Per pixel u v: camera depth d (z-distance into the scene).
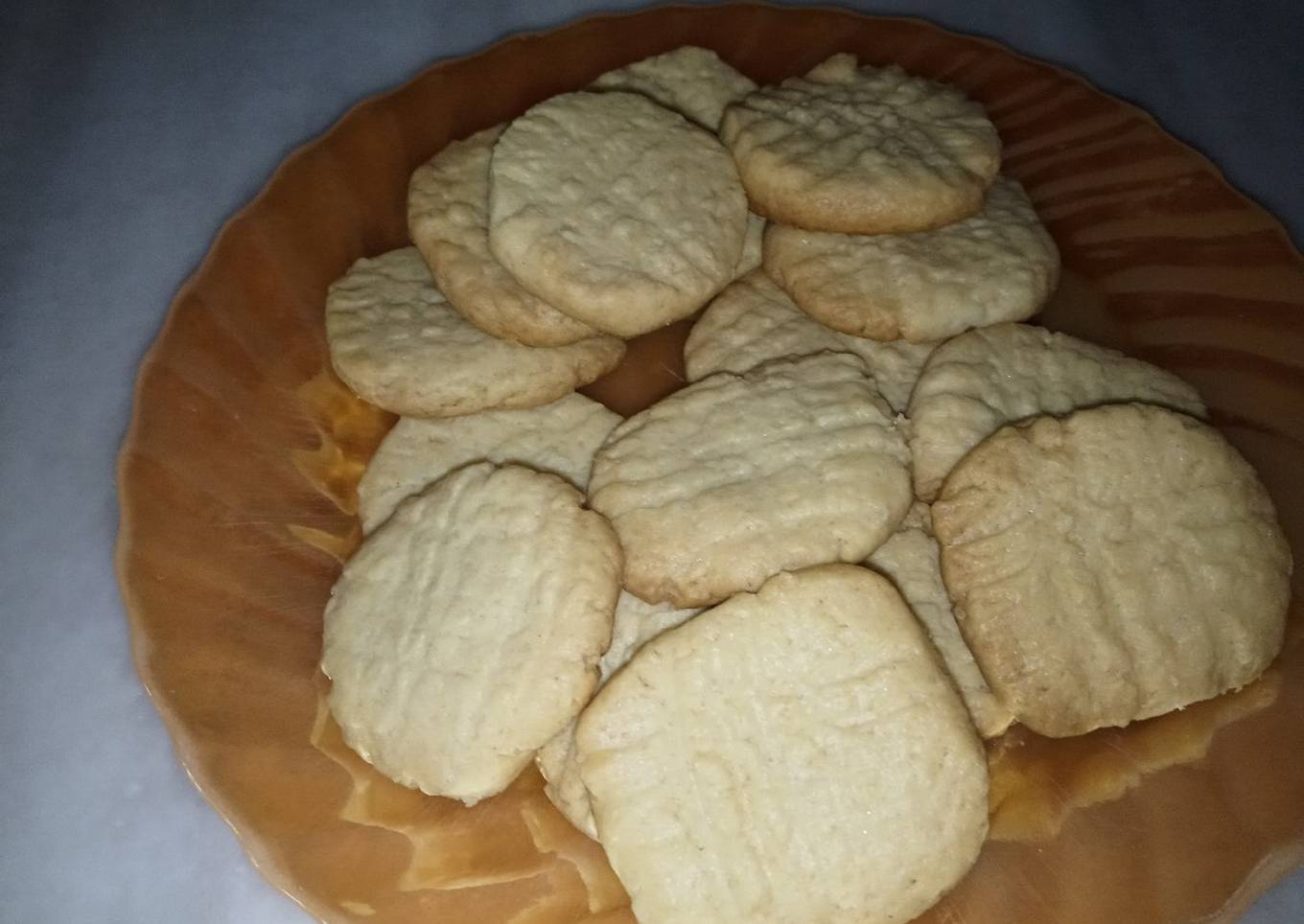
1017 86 0.25
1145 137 0.24
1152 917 0.17
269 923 0.19
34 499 0.23
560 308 0.21
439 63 0.25
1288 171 0.28
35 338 0.25
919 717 0.17
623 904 0.17
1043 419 0.20
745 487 0.19
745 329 0.22
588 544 0.18
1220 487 0.20
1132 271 0.23
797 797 0.17
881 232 0.22
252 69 0.30
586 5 0.31
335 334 0.22
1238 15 0.31
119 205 0.27
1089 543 0.19
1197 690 0.19
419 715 0.18
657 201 0.22
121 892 0.19
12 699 0.21
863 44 0.26
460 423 0.22
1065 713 0.18
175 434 0.20
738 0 0.27
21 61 0.30
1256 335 0.22
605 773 0.17
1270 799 0.18
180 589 0.19
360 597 0.19
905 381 0.22
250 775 0.18
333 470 0.21
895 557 0.20
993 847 0.18
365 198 0.24
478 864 0.17
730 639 0.17
